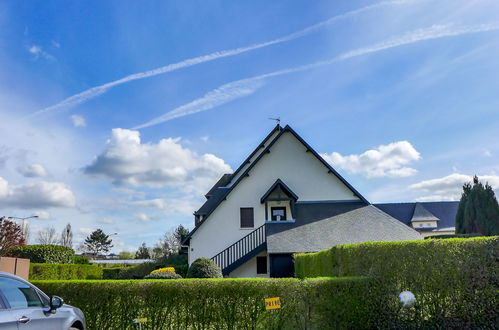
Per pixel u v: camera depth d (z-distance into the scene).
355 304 8.62
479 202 23.56
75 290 9.32
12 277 5.60
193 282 9.00
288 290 8.64
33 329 5.31
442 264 8.64
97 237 84.12
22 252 19.67
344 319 8.55
